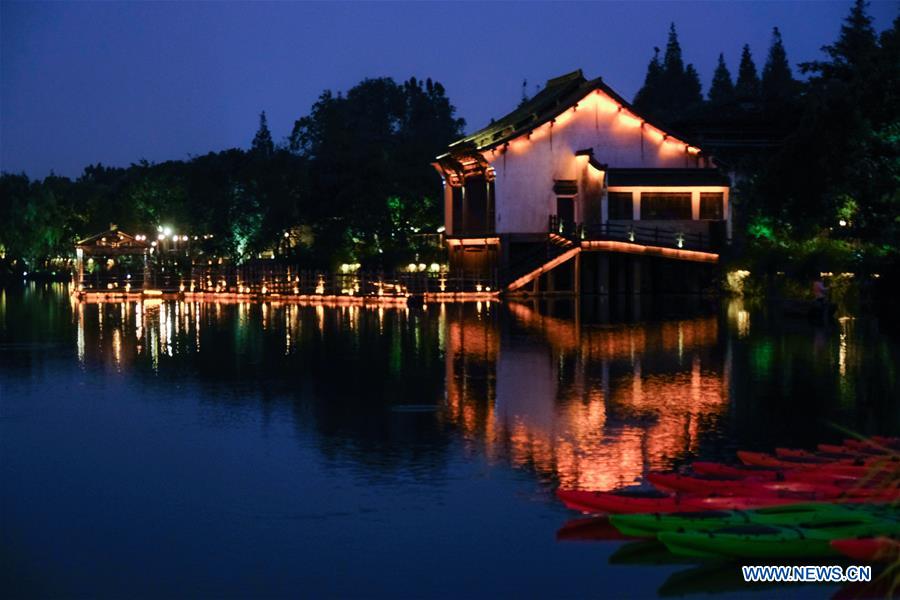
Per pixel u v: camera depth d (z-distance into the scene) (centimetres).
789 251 5459
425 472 1541
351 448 1711
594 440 1748
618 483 1453
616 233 6031
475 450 1681
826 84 6712
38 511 1379
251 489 1466
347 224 7969
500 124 7006
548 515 1318
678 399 2158
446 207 6875
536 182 6219
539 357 2922
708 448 1675
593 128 6266
